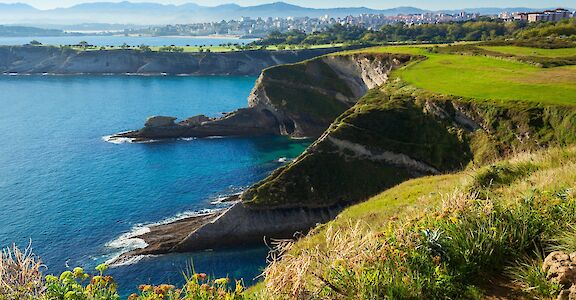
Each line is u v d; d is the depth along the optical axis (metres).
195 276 7.16
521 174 17.34
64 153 78.44
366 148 55.53
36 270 6.49
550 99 45.62
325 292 6.93
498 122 47.09
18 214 51.53
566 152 18.31
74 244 44.72
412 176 53.41
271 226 48.72
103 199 57.00
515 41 93.69
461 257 7.79
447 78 63.25
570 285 6.63
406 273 7.23
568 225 8.26
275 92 104.19
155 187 62.16
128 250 43.62
